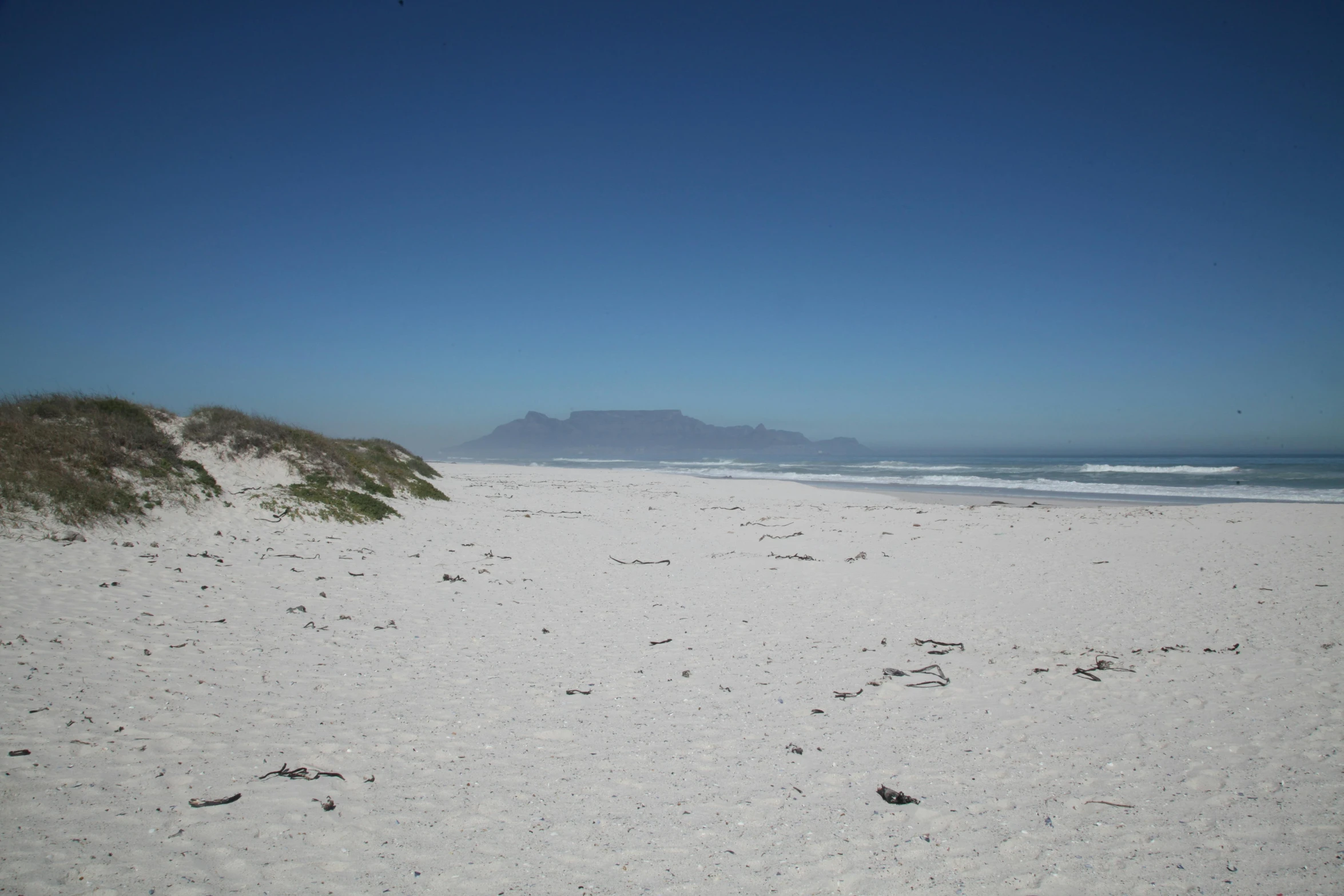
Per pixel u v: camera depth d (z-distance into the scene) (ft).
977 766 16.76
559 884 11.93
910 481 136.46
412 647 24.56
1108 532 57.93
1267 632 28.32
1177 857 13.14
